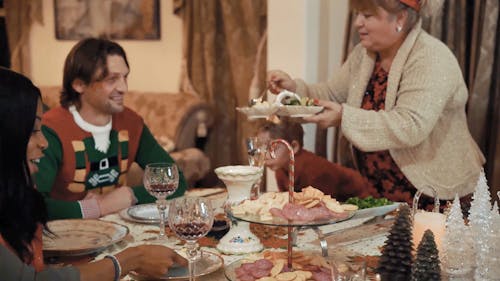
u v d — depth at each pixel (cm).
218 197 224
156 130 472
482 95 321
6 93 128
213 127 489
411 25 221
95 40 224
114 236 171
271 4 374
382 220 183
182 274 142
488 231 131
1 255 120
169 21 512
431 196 227
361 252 159
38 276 124
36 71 591
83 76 218
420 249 125
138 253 141
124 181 242
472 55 325
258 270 139
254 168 167
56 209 199
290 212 138
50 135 215
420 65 213
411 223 142
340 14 363
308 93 263
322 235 154
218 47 485
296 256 149
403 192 236
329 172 234
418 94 210
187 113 462
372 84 240
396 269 131
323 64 375
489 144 328
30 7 578
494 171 319
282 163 229
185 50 493
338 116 213
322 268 140
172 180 175
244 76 470
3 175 134
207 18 479
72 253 160
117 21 537
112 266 135
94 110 225
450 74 213
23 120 130
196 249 135
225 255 160
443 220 143
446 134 227
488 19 314
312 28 367
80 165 222
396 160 227
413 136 209
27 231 142
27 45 587
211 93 485
